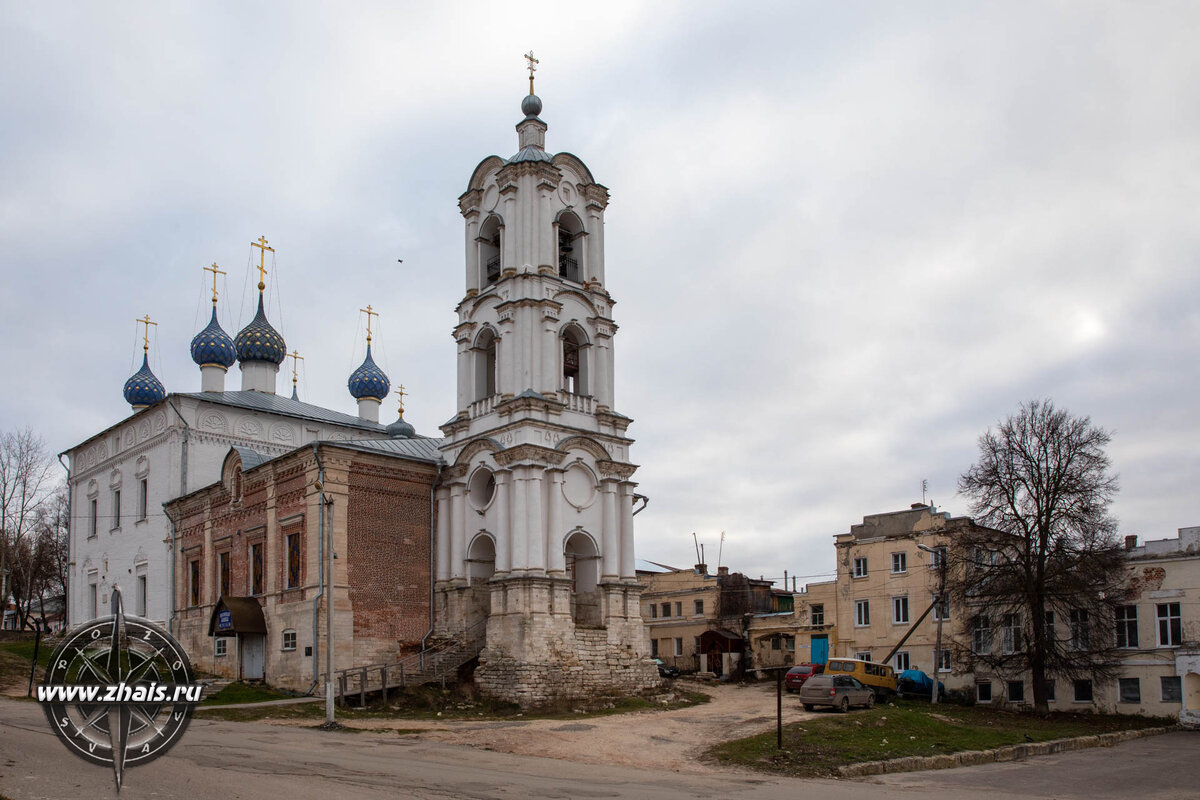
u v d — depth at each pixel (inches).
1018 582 1941.4
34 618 3491.6
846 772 1122.7
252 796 712.4
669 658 2938.0
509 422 1936.5
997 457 2006.6
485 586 1991.9
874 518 2388.0
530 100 2158.0
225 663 2059.5
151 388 2856.8
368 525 1934.1
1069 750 1470.2
